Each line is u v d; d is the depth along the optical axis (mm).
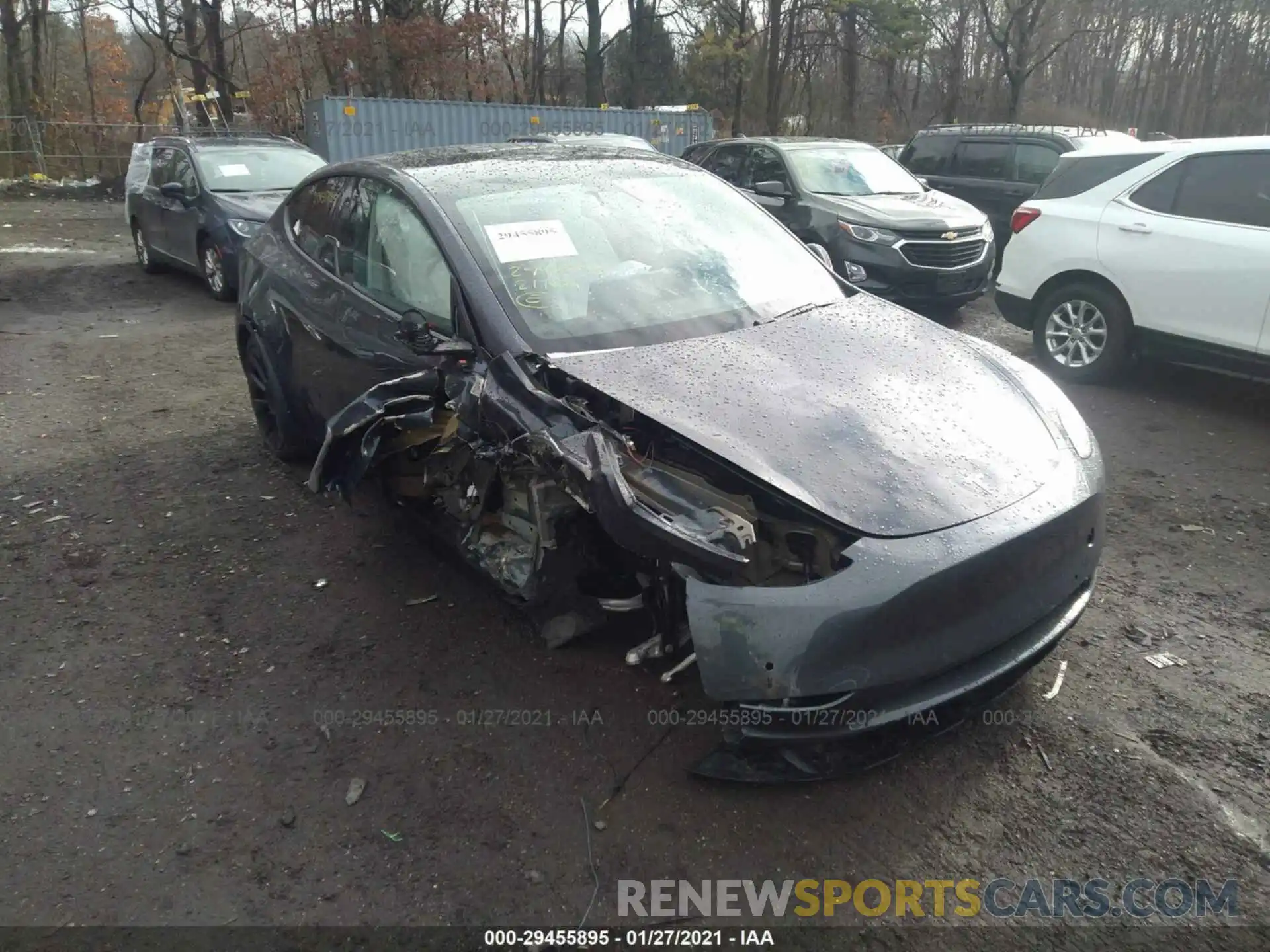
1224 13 35969
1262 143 5961
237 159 10617
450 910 2461
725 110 31078
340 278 4328
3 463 5461
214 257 9867
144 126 25938
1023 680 3338
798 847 2645
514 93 30000
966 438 3029
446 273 3580
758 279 3986
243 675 3455
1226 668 3404
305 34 27281
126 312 9695
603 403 3086
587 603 3203
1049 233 6969
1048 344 7129
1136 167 6559
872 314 3934
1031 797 2799
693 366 3242
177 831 2736
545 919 2434
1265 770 2895
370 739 3092
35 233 15508
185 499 4953
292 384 4727
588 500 2725
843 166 9852
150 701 3322
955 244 8602
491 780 2896
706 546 2523
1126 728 3084
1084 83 39156
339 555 4332
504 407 3078
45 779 2953
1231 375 6211
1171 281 6223
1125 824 2697
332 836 2703
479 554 3396
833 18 30094
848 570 2551
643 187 4301
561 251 3713
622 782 2875
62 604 3959
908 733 2758
